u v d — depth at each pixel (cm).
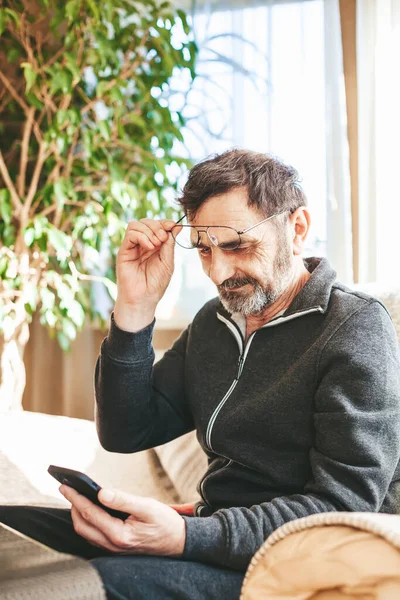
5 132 288
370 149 236
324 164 249
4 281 255
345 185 244
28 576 85
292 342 131
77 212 261
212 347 143
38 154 275
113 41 256
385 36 232
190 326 154
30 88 246
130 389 139
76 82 242
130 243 140
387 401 118
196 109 268
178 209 265
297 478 126
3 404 262
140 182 261
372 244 235
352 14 245
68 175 258
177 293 268
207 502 136
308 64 251
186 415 151
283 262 131
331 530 87
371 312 126
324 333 126
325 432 117
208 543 108
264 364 133
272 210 128
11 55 262
